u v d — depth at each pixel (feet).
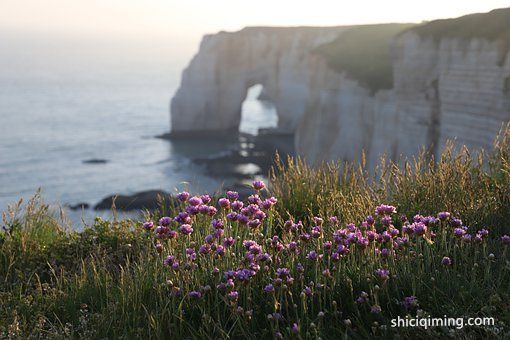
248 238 19.25
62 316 17.11
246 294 14.75
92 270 20.39
